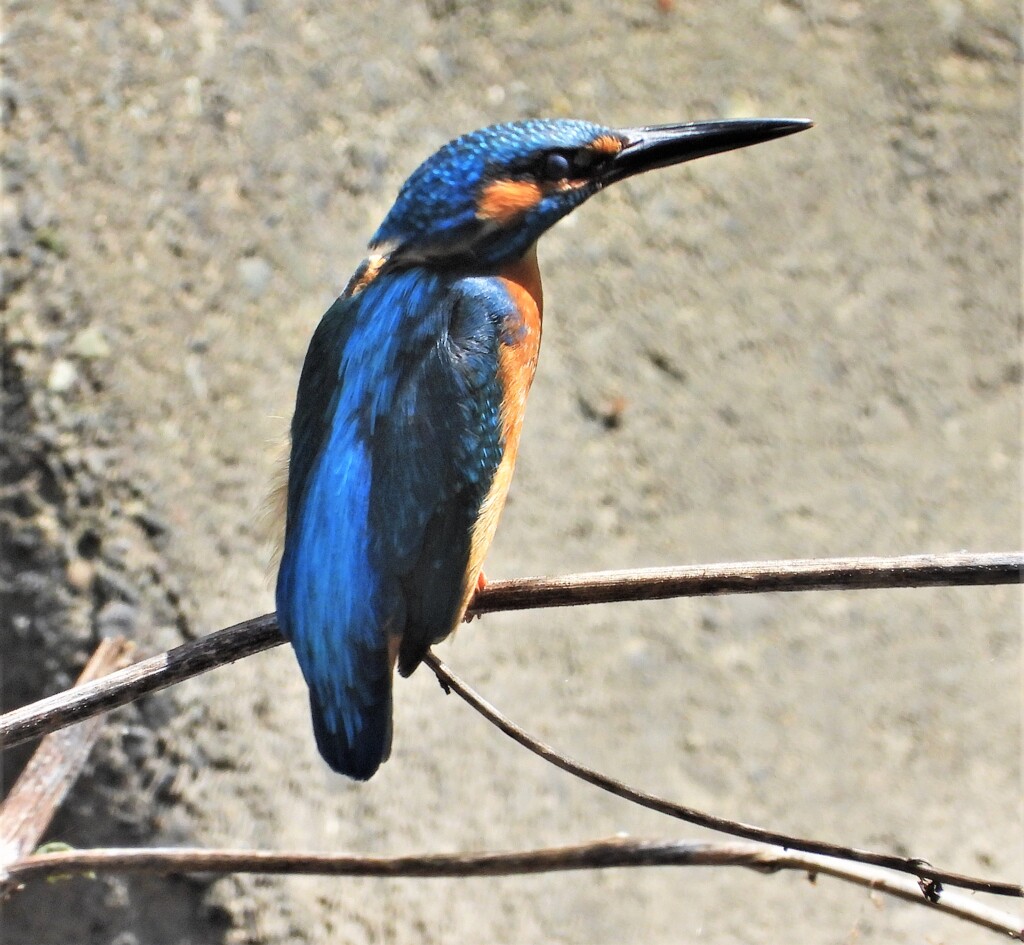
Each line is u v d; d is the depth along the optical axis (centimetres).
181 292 1196
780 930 1094
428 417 690
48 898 1027
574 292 1317
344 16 1366
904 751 1184
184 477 1127
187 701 1056
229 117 1280
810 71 1452
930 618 1259
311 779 1073
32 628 1067
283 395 1188
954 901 626
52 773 720
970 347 1366
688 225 1368
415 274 748
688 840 619
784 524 1256
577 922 1078
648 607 1221
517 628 1188
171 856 625
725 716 1180
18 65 1229
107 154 1223
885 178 1426
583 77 1398
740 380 1313
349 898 1048
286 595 639
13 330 1127
